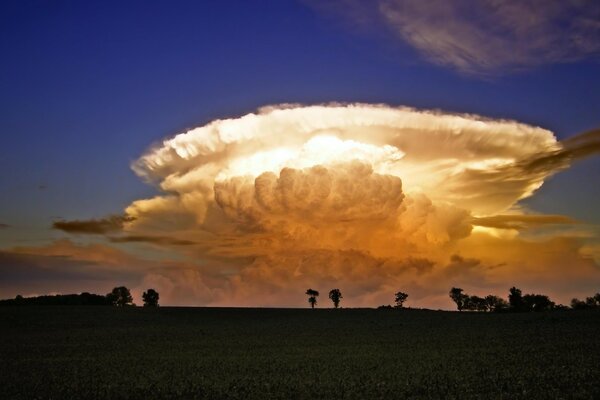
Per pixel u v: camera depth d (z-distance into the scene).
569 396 33.19
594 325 85.38
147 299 161.75
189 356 60.28
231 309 146.75
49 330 97.44
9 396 36.78
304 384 39.53
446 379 40.28
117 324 109.00
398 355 57.41
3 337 86.25
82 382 42.09
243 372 46.56
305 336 84.62
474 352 58.00
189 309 142.50
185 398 35.91
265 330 96.69
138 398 36.12
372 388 37.38
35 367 51.47
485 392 35.31
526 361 48.75
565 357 50.59
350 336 83.19
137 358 58.62
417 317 121.38
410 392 35.97
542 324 91.31
